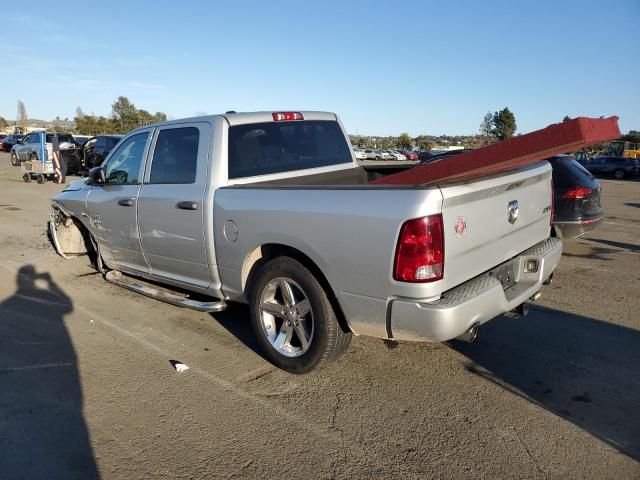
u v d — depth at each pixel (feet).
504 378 12.31
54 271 21.72
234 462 9.25
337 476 8.87
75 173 74.18
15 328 15.44
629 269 22.63
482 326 15.51
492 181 10.82
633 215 41.91
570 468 9.04
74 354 13.66
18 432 10.11
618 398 11.41
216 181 13.43
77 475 8.87
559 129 9.07
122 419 10.59
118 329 15.40
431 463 9.19
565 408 10.98
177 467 9.11
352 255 10.32
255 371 12.69
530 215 12.92
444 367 12.85
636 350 13.89
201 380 12.23
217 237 13.25
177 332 15.16
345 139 17.54
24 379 12.25
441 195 9.54
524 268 12.73
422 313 9.61
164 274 15.85
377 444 9.75
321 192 10.99
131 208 15.96
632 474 8.89
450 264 9.87
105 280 20.36
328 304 11.30
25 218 35.68
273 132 15.05
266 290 12.47
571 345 14.19
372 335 10.74
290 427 10.30
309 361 11.87
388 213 9.76
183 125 14.69
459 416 10.68
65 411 10.87
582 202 23.93
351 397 11.45
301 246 11.22
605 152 170.60
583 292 19.04
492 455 9.41
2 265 22.66
